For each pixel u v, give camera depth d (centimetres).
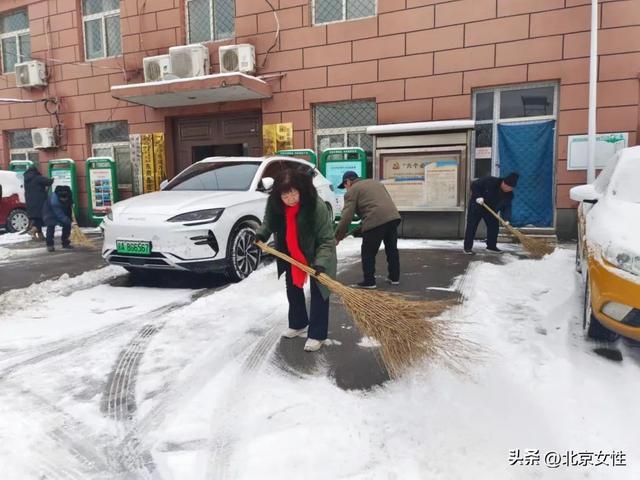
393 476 213
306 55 980
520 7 828
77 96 1209
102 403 286
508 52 842
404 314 311
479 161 902
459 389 287
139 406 282
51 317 451
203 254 534
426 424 252
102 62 1171
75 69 1202
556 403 267
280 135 1011
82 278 611
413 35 901
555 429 245
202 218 535
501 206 730
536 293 485
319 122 1007
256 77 999
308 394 290
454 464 220
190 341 380
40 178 966
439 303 330
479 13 855
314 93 981
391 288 523
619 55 779
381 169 892
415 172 873
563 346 346
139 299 513
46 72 1234
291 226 351
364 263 518
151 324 425
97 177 1152
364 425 254
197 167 707
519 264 620
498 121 880
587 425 247
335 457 228
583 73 802
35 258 783
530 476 212
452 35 875
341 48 953
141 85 966
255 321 424
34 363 343
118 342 382
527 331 376
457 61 875
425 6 888
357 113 980
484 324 389
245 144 1078
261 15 1005
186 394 295
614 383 289
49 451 239
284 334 383
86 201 1229
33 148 1303
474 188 720
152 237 525
